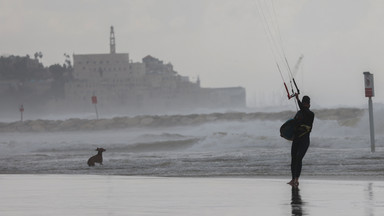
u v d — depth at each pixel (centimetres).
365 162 4891
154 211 2377
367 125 11312
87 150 9244
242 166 4928
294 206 2498
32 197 2914
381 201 2608
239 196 2888
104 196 2939
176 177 4178
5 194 3059
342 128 11200
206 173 4469
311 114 3525
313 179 3753
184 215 2264
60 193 3098
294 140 3519
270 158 5594
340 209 2381
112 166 5366
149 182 3722
